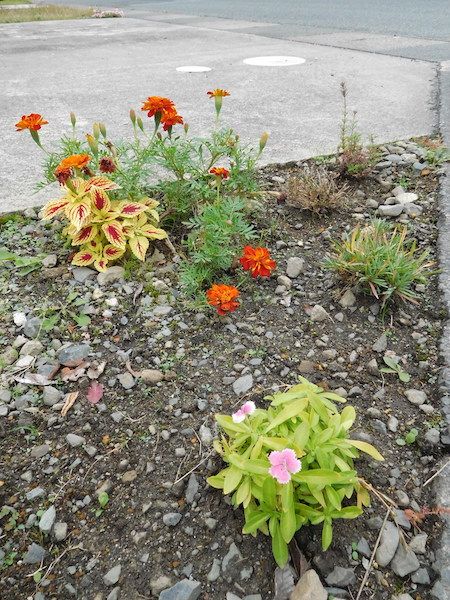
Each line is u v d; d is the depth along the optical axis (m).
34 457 0.41
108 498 0.39
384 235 0.57
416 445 0.41
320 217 0.67
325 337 0.51
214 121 0.97
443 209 0.67
